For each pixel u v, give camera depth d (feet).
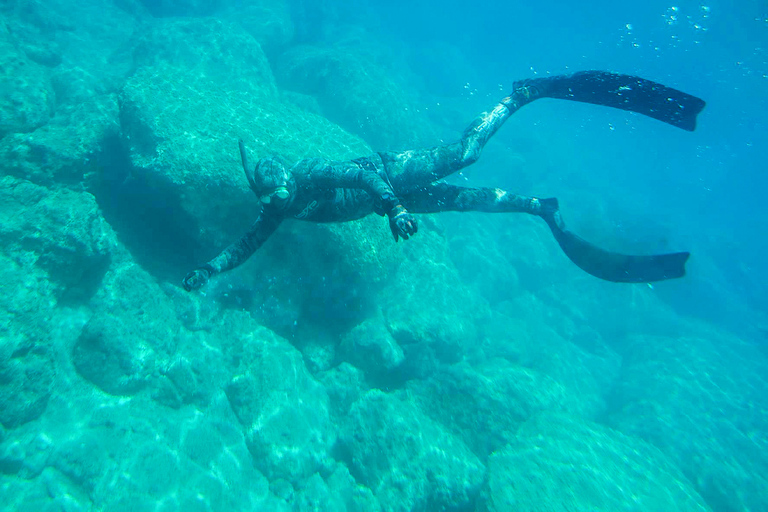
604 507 18.06
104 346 17.88
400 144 47.75
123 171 22.86
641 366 37.09
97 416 17.02
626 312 43.78
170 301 20.99
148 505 15.43
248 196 20.21
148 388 18.52
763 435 31.14
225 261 10.09
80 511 14.73
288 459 18.56
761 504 25.55
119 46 40.52
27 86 23.41
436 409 23.93
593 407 32.55
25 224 17.85
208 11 54.03
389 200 8.23
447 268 31.37
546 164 68.13
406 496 19.07
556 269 44.73
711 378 35.94
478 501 19.11
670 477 21.65
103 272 19.75
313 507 18.03
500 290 40.06
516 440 21.88
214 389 19.72
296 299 22.81
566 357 35.91
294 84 48.98
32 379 15.79
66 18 39.47
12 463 14.97
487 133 13.80
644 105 13.99
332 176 9.98
